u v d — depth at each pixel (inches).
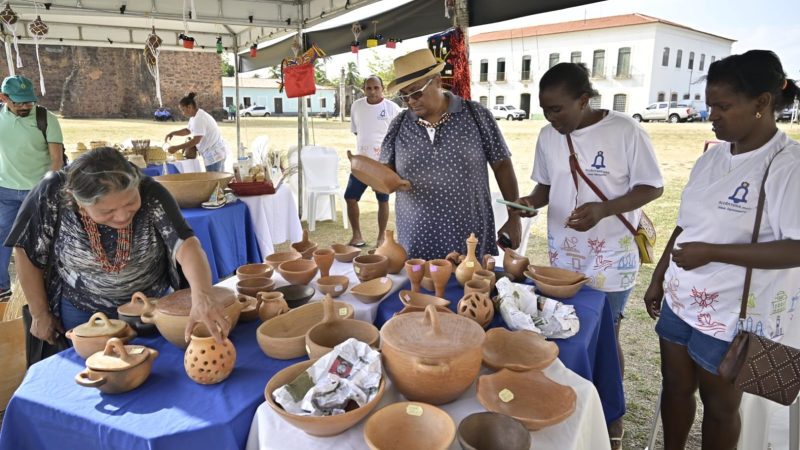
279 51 263.6
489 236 88.6
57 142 138.6
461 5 125.6
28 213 58.7
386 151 88.5
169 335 51.1
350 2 185.3
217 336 46.0
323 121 1052.5
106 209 50.3
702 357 57.6
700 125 646.5
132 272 61.4
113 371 43.2
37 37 190.1
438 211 82.9
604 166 73.5
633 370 105.0
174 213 60.9
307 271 69.2
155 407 42.3
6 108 134.1
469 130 81.7
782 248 48.2
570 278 69.6
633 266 76.4
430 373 39.5
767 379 50.1
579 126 75.2
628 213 74.9
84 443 41.6
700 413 90.8
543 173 84.2
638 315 132.4
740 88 48.7
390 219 245.9
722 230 54.1
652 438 71.0
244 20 209.0
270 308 57.2
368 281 68.1
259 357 50.9
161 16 198.7
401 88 76.1
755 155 51.4
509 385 44.1
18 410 44.1
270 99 1473.9
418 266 65.6
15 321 79.2
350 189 189.0
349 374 42.4
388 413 38.8
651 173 71.7
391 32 175.9
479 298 57.4
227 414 40.9
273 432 39.1
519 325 55.3
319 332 50.6
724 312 55.1
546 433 39.8
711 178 56.2
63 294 63.4
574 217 71.1
